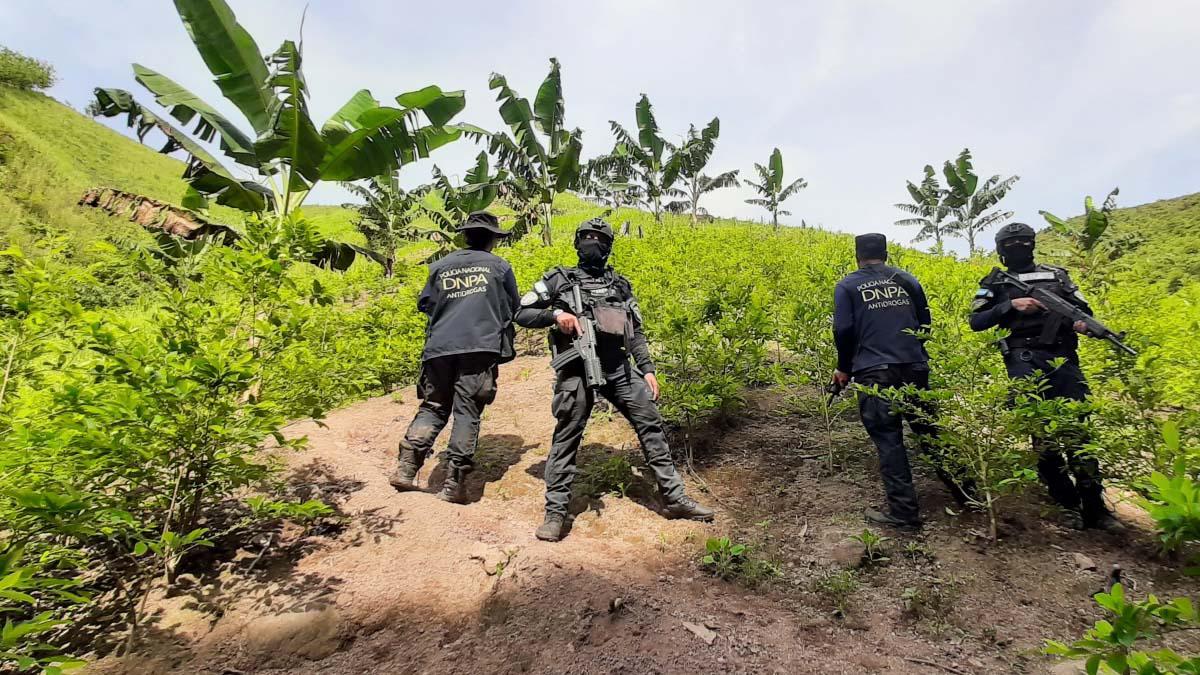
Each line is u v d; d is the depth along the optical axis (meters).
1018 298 2.76
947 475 2.81
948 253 13.48
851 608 2.14
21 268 2.07
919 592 2.20
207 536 2.46
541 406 4.75
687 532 2.83
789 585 2.33
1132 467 2.35
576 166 13.09
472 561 2.48
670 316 3.89
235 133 5.54
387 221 15.74
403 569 2.40
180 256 3.90
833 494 3.11
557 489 2.81
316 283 2.75
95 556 2.25
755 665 1.83
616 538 2.79
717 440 3.91
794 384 4.38
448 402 3.33
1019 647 1.85
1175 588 2.06
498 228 3.54
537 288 3.10
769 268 9.38
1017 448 2.55
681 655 1.88
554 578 2.35
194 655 1.87
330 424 4.23
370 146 5.48
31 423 1.85
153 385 1.86
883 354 2.82
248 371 2.03
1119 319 3.78
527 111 12.34
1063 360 2.54
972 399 2.52
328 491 3.03
